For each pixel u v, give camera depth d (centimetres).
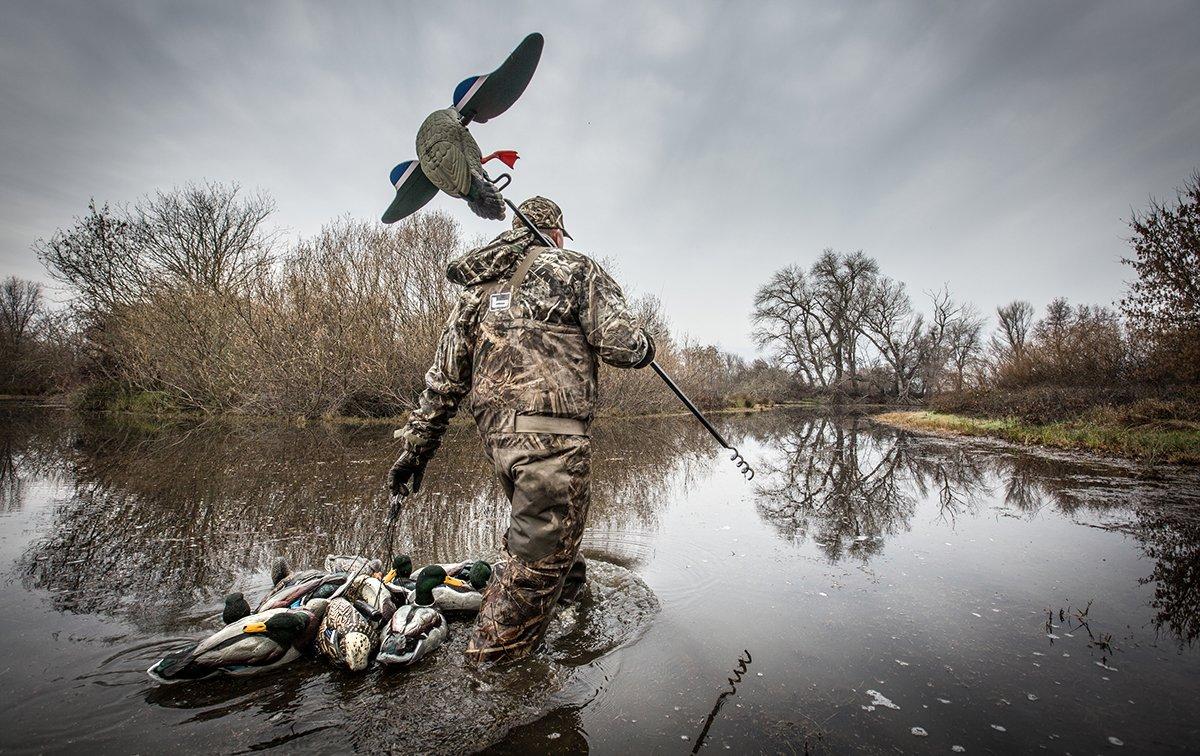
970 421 1709
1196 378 1036
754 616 277
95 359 1864
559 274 230
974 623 273
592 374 241
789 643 247
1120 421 1086
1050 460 912
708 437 1480
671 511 537
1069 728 186
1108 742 178
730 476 794
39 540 392
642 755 167
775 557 384
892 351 4391
